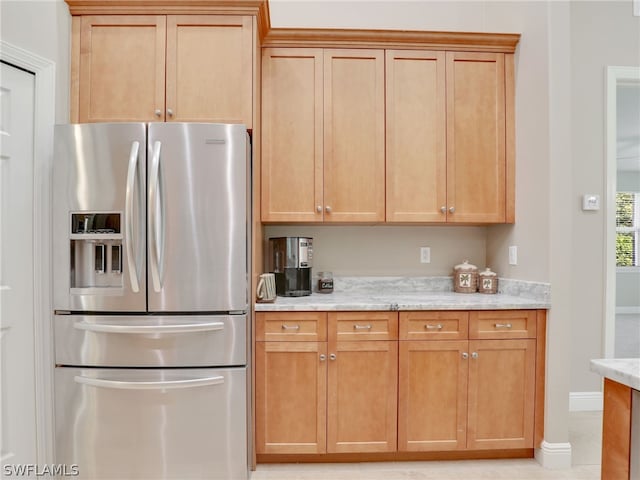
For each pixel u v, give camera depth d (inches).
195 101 83.9
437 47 97.0
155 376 74.4
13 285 72.4
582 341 111.0
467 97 97.7
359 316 83.1
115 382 72.2
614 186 110.4
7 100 72.2
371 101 96.0
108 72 84.2
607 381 38.2
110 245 76.0
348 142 96.0
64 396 74.7
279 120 95.0
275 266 98.1
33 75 76.0
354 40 95.3
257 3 82.9
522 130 94.7
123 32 84.3
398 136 96.6
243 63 83.9
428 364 83.8
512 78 98.0
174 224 73.8
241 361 75.3
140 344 74.2
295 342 82.2
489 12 110.1
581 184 110.7
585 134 110.7
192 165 74.0
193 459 74.7
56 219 74.1
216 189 74.4
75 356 74.7
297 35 93.9
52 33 79.0
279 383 82.5
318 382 82.6
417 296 98.0
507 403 84.7
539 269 87.7
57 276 74.3
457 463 85.7
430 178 97.2
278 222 97.7
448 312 83.8
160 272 73.3
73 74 84.0
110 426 74.2
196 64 83.9
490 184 98.0
